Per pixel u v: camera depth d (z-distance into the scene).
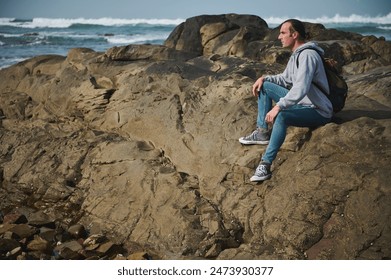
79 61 7.60
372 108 4.96
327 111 4.21
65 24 42.25
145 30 38.22
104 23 44.25
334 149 4.19
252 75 6.34
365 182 3.90
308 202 4.09
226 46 8.11
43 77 7.89
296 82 3.98
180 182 4.97
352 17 40.88
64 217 5.37
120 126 6.20
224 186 4.76
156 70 6.62
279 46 7.40
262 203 4.39
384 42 8.08
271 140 4.32
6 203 5.82
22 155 6.32
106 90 6.53
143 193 5.01
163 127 5.73
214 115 5.44
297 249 4.00
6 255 4.48
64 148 6.16
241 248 4.25
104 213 5.11
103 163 5.62
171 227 4.57
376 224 3.74
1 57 21.27
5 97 7.88
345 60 7.43
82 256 4.51
